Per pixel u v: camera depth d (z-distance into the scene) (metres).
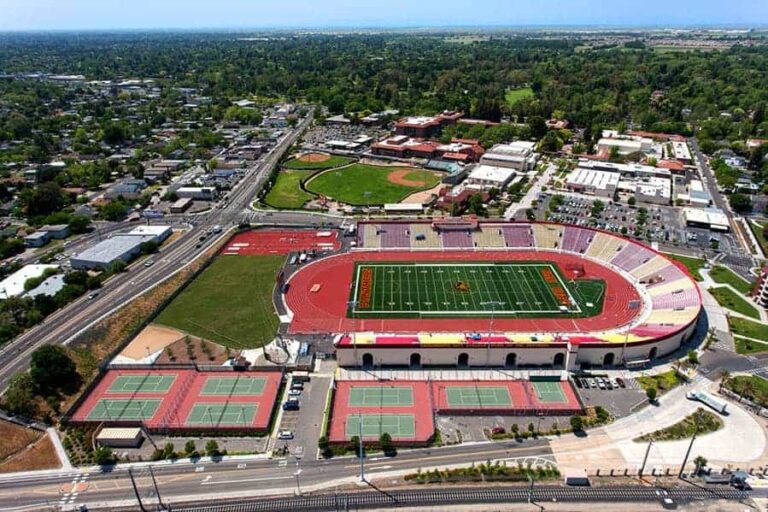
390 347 137.50
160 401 126.75
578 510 95.81
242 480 103.94
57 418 121.94
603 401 125.00
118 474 106.19
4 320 154.62
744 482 101.62
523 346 137.12
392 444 111.62
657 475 103.75
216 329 156.62
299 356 142.12
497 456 108.62
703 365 138.38
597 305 167.50
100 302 173.00
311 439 114.31
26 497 101.44
